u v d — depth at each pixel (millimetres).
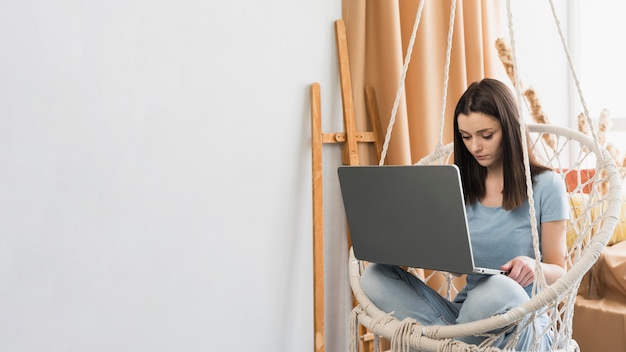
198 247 2078
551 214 1681
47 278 1863
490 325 1424
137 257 1985
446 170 1430
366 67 2375
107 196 1939
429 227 1508
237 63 2133
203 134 2080
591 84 3066
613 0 3014
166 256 2029
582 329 2271
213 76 2094
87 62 1908
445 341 1476
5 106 1807
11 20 1810
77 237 1900
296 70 2238
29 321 1843
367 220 1642
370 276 1675
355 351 1703
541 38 2969
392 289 1633
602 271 2326
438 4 2461
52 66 1861
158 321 2021
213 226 2100
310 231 2275
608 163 1699
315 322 2219
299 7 2242
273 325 2213
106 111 1937
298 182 2248
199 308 2084
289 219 2234
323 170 2303
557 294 1422
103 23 1930
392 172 1531
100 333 1938
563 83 3061
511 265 1578
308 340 2281
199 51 2070
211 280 2102
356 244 1699
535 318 1462
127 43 1964
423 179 1476
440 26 2465
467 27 2527
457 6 2463
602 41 3051
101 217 1933
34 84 1841
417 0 2393
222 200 2113
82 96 1903
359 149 2338
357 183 1623
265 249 2191
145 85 1991
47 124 1858
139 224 1986
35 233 1847
